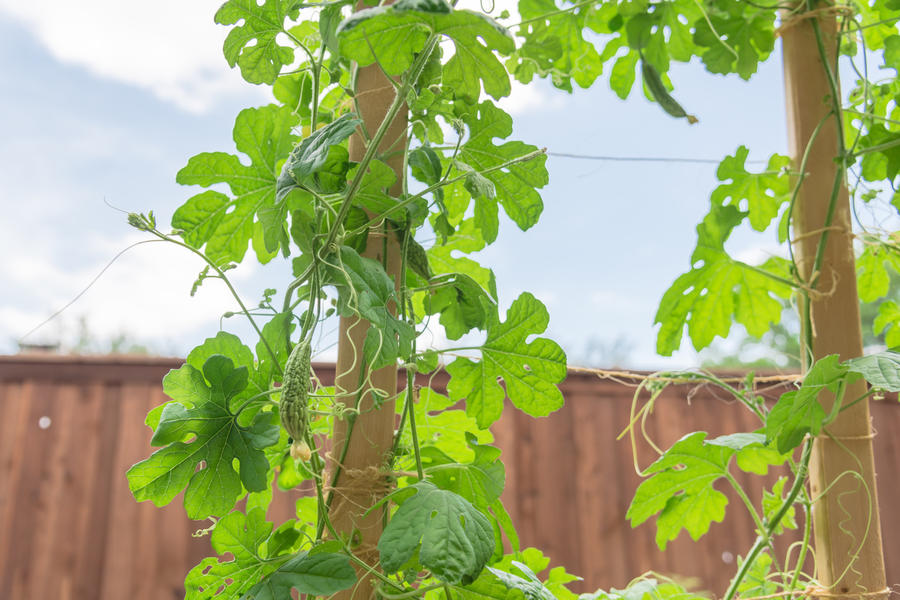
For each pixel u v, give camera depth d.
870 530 1.27
